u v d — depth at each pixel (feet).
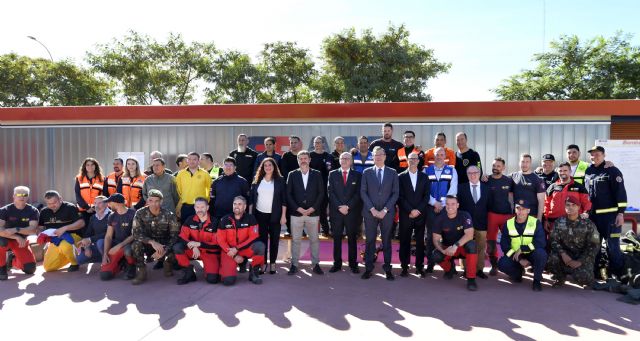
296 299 17.92
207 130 33.06
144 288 19.58
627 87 79.61
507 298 18.12
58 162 34.32
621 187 20.65
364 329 14.75
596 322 15.38
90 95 85.30
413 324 15.19
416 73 84.33
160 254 20.25
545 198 22.38
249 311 16.51
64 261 22.80
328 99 85.56
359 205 22.04
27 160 34.68
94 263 24.36
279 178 22.12
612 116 29.91
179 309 16.75
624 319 15.67
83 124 34.09
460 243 19.62
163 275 21.91
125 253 20.57
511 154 30.58
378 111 31.12
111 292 18.99
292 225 21.80
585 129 30.12
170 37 94.73
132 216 21.53
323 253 26.94
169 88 93.20
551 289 19.42
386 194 21.15
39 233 23.06
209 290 19.20
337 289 19.27
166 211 21.03
